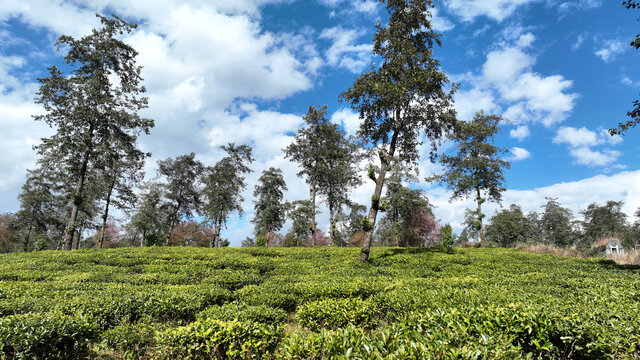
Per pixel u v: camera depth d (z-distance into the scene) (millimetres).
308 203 44625
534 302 5023
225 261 13836
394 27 16844
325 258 16547
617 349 3377
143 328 5418
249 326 4680
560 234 53781
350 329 3820
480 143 29125
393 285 7691
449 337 3447
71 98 23016
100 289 8000
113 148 25766
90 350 5031
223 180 36156
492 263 14047
